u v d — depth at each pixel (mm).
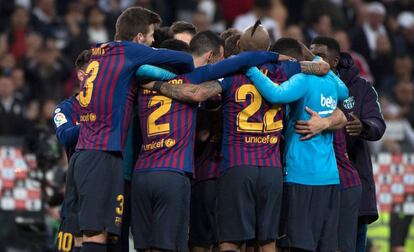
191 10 57688
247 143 27812
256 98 27781
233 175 27734
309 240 28250
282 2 57906
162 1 56531
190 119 27781
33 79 49844
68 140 28734
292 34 51312
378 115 30469
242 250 28562
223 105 28078
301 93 28031
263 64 28047
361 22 56281
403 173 39969
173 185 27375
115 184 27438
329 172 28484
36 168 37031
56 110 29578
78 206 27734
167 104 27641
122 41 27875
